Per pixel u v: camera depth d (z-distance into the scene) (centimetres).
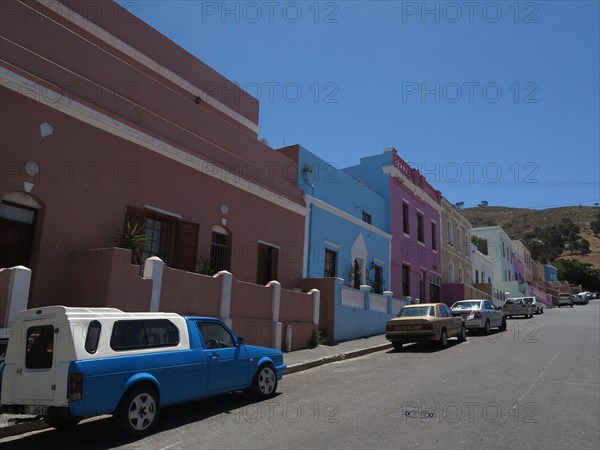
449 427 701
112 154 1192
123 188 1212
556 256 12100
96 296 1004
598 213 15100
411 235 2912
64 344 640
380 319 2117
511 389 973
